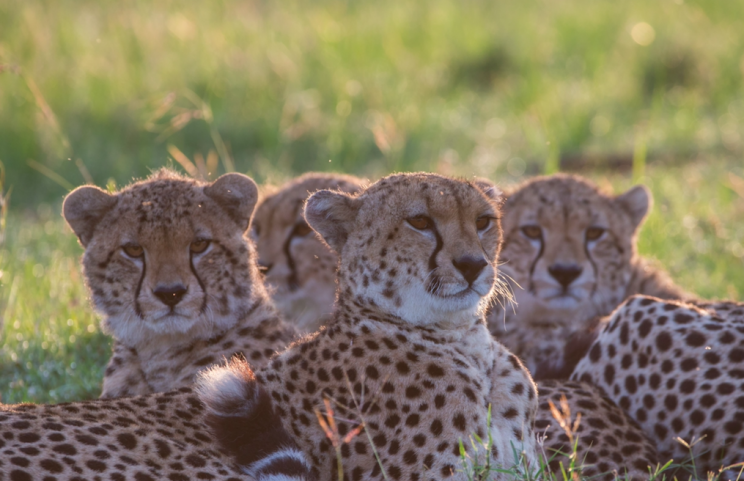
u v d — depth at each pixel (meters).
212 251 8.34
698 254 13.69
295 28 26.77
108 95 21.58
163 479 5.86
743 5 30.34
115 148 19.92
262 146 20.67
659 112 23.22
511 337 10.55
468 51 27.59
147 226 8.20
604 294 10.82
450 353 6.73
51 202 18.34
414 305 6.75
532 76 25.23
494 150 21.38
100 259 8.34
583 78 26.05
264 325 8.63
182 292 8.09
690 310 8.09
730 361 7.66
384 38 27.38
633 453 7.48
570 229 10.59
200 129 20.78
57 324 10.84
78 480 5.62
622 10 30.81
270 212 10.82
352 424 6.44
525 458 6.36
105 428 6.02
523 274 10.66
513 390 6.87
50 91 21.17
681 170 18.95
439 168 17.83
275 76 23.20
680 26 28.86
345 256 7.04
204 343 8.37
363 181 11.24
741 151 20.38
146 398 6.54
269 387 6.73
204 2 27.17
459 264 6.70
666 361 7.95
